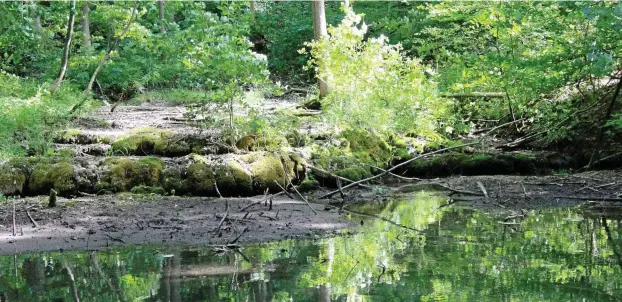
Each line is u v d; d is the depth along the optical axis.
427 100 12.34
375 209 9.08
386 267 5.63
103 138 11.00
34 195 9.39
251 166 10.08
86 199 9.12
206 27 11.46
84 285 5.22
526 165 11.84
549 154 12.15
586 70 11.27
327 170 10.88
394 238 6.96
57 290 5.09
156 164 9.88
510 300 4.55
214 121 11.06
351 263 5.82
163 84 20.09
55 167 9.52
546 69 11.57
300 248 6.50
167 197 9.40
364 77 12.36
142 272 5.60
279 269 5.62
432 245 6.57
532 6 11.66
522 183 10.73
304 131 11.73
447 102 12.74
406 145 12.44
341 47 12.57
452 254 6.14
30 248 6.70
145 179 9.73
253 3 26.69
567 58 11.12
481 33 16.33
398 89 12.21
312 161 10.92
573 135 12.31
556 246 6.43
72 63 18.42
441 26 20.17
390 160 12.07
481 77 11.98
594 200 9.45
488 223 7.81
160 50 19.94
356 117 12.16
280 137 11.13
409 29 20.45
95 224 7.71
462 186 10.88
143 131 11.16
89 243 6.87
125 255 6.30
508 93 12.41
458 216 8.40
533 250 6.23
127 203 8.86
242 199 9.50
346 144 11.59
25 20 14.58
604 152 11.88
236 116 11.30
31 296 4.94
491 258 5.91
